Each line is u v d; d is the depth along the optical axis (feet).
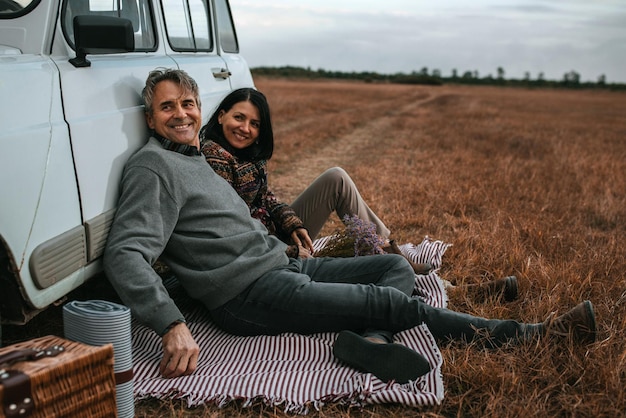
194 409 7.98
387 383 8.37
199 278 9.25
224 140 11.25
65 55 8.50
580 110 117.39
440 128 56.39
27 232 7.14
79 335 6.93
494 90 278.87
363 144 42.27
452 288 11.95
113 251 8.46
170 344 8.19
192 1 14.15
